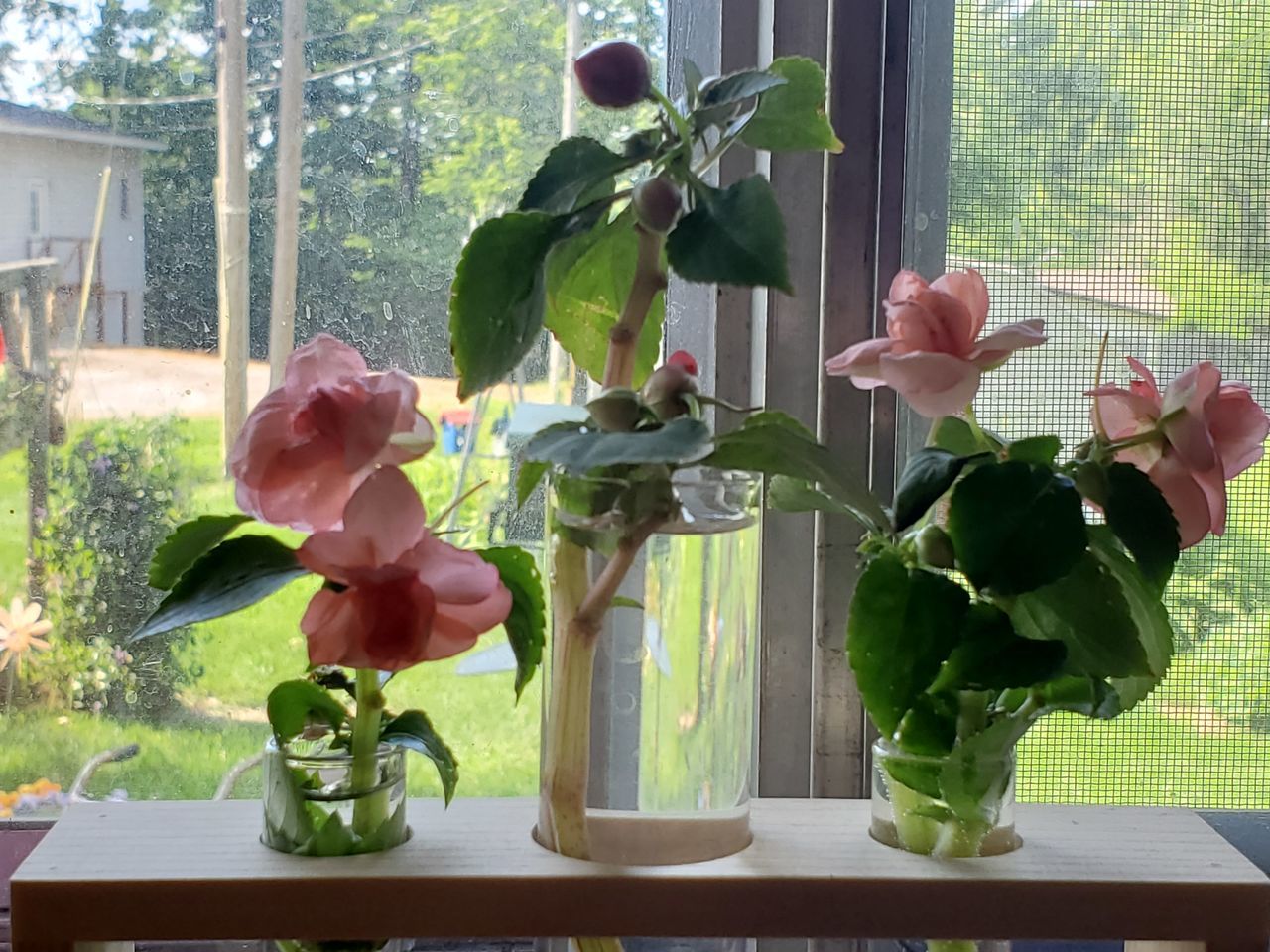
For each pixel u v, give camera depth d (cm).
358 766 62
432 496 85
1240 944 60
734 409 61
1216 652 82
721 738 64
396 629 53
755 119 64
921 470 58
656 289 62
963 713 62
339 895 58
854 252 79
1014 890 60
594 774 62
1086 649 59
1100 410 65
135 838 64
